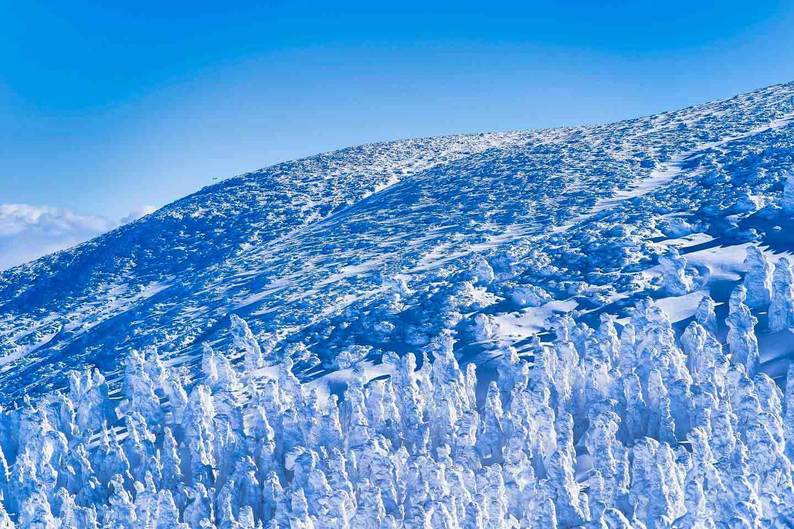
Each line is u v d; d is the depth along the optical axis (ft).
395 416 245.24
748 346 244.83
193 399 256.93
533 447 214.69
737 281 308.60
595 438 207.51
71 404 284.82
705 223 373.61
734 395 219.82
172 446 237.25
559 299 327.47
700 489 168.35
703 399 213.66
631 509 179.63
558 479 184.96
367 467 213.05
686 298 305.53
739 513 156.87
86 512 213.87
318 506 196.13
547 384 239.30
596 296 318.65
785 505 161.99
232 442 240.12
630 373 228.63
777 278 266.77
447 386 245.45
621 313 303.68
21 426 274.98
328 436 237.25
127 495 214.69
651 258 346.13
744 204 376.48
